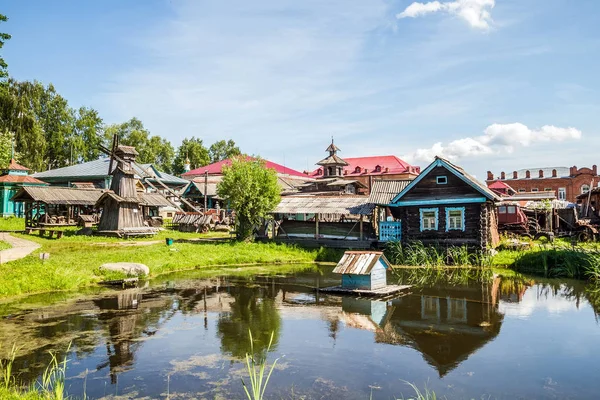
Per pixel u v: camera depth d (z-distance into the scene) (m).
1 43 34.16
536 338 11.89
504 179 92.88
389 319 13.89
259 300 16.72
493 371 9.56
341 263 18.53
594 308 15.34
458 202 27.23
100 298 16.83
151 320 13.66
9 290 16.95
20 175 52.22
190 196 59.94
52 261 21.92
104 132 93.69
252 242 33.50
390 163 90.94
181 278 21.83
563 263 23.08
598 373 9.45
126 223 37.25
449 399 8.16
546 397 8.28
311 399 8.13
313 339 11.76
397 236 29.84
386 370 9.59
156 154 100.44
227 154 113.06
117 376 9.22
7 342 11.43
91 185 53.97
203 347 11.08
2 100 61.50
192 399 8.14
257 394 7.57
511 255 26.48
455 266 25.78
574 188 85.38
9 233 37.19
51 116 80.69
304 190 58.44
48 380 8.74
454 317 14.12
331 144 58.09
